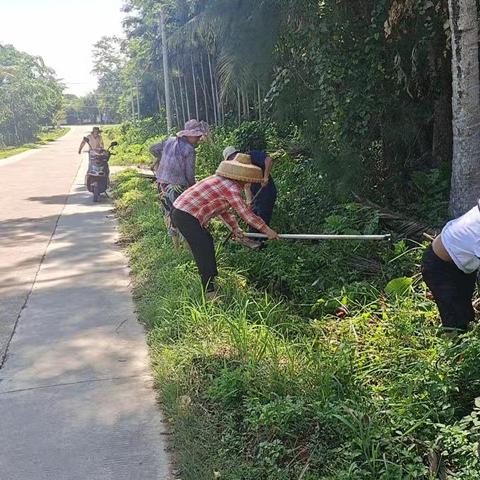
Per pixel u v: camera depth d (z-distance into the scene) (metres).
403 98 8.29
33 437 3.45
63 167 22.72
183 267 5.99
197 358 4.16
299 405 3.25
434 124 8.41
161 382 3.93
